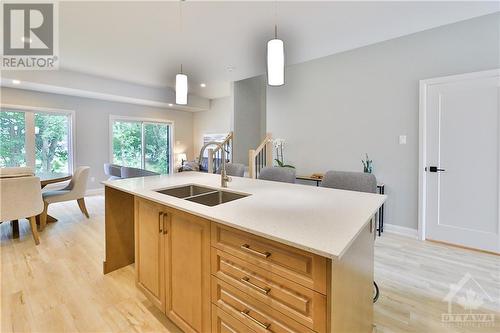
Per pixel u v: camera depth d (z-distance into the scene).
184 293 1.49
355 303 1.22
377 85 3.46
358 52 3.60
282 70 2.12
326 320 0.93
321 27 3.01
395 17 2.78
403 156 3.30
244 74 4.92
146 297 1.88
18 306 1.86
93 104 6.03
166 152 7.71
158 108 7.27
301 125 4.25
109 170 5.38
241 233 1.18
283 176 2.63
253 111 5.96
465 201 2.91
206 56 3.95
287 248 1.02
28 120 5.21
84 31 3.12
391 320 1.72
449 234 3.01
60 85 4.78
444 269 2.41
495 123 2.71
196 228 1.40
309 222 1.19
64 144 5.73
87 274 2.33
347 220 1.22
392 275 2.30
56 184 5.56
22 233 3.36
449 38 2.93
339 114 3.82
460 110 2.89
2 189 2.79
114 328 1.65
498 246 2.73
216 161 5.58
